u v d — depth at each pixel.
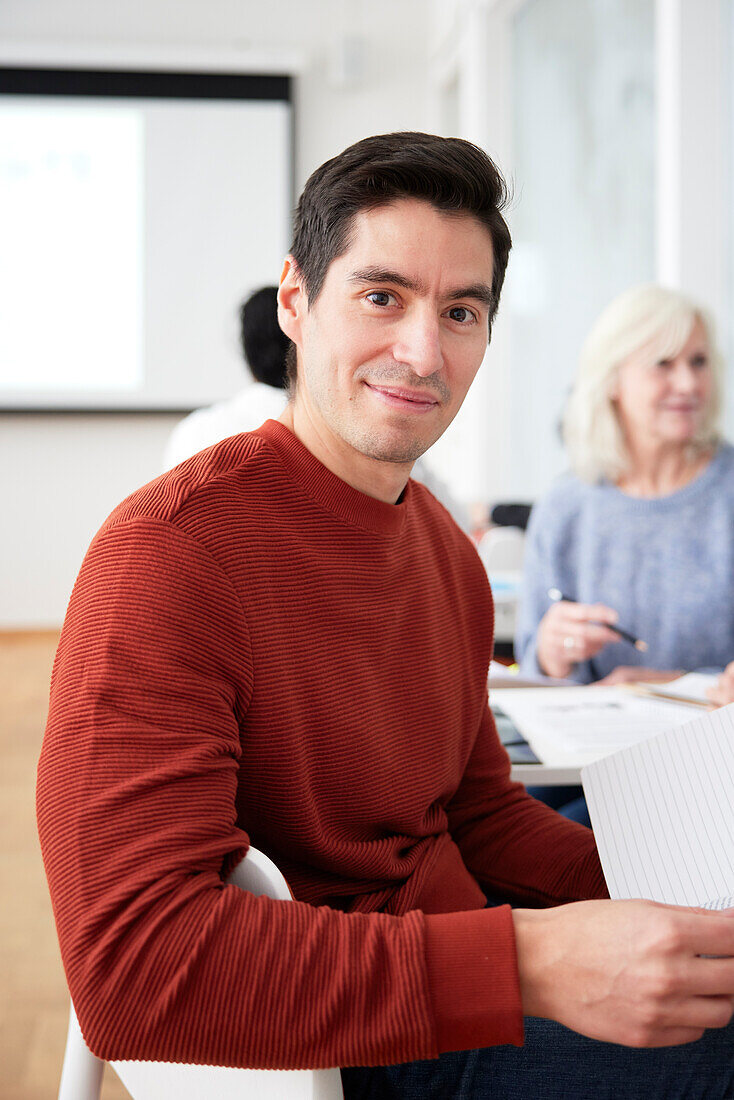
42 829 0.69
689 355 1.88
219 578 0.78
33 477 5.67
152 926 0.64
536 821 1.06
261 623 0.80
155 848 0.66
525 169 4.50
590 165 3.71
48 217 5.56
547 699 1.47
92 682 0.71
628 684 1.56
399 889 0.91
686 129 2.84
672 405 1.88
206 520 0.79
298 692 0.83
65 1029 1.78
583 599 1.97
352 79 5.57
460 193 0.80
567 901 1.01
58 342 5.62
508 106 4.71
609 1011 0.65
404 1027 0.65
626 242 3.39
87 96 5.52
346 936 0.67
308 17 5.67
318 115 5.72
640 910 0.67
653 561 1.92
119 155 5.57
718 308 2.87
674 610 1.91
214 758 0.72
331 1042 0.65
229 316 5.68
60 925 0.66
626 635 1.65
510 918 0.69
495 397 4.92
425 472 2.04
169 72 5.54
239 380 5.70
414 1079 0.83
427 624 0.97
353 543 0.88
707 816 0.84
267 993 0.64
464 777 1.09
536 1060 0.81
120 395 5.66
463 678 1.03
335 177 0.83
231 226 5.64
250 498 0.83
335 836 0.87
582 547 1.98
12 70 5.48
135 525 0.76
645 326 1.87
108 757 0.68
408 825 0.92
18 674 4.73
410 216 0.80
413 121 5.77
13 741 3.61
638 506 1.93
